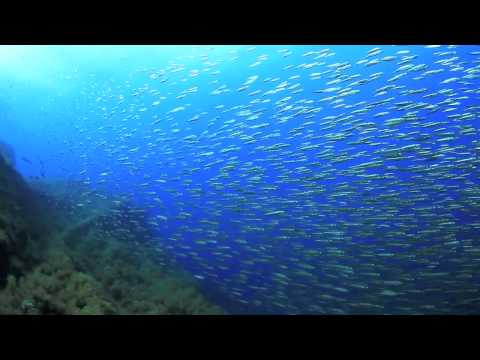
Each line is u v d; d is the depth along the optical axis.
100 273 12.44
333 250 11.33
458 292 10.57
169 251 14.68
